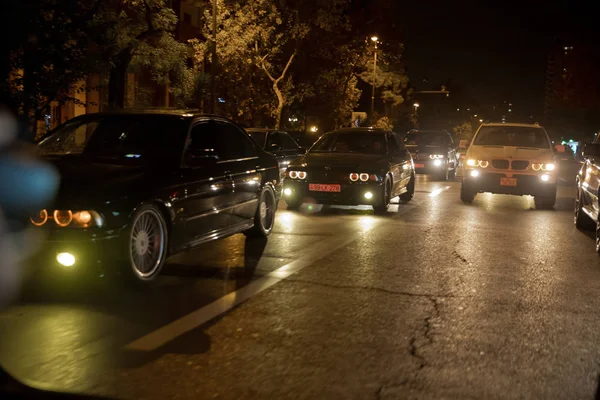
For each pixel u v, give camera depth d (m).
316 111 47.12
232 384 4.14
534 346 4.97
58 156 7.13
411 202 15.44
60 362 4.48
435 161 23.78
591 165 10.42
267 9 29.94
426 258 8.35
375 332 5.25
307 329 5.29
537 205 15.11
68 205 5.78
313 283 6.85
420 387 4.14
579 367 4.54
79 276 5.94
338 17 32.53
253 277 7.08
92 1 13.77
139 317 5.54
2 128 11.52
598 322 5.63
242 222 8.60
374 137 13.88
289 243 9.22
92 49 14.22
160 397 3.93
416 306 6.04
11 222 5.79
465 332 5.29
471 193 15.40
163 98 30.27
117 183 6.26
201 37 33.81
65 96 13.08
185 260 7.93
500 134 16.12
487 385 4.19
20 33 11.62
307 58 37.78
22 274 5.94
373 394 4.02
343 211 13.23
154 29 17.73
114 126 7.70
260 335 5.12
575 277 7.42
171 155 7.24
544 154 15.03
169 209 6.71
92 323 5.36
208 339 5.00
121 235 6.01
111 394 3.97
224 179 7.89
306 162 12.85
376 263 7.96
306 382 4.19
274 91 33.75
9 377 4.21
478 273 7.52
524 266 7.98
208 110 28.12
